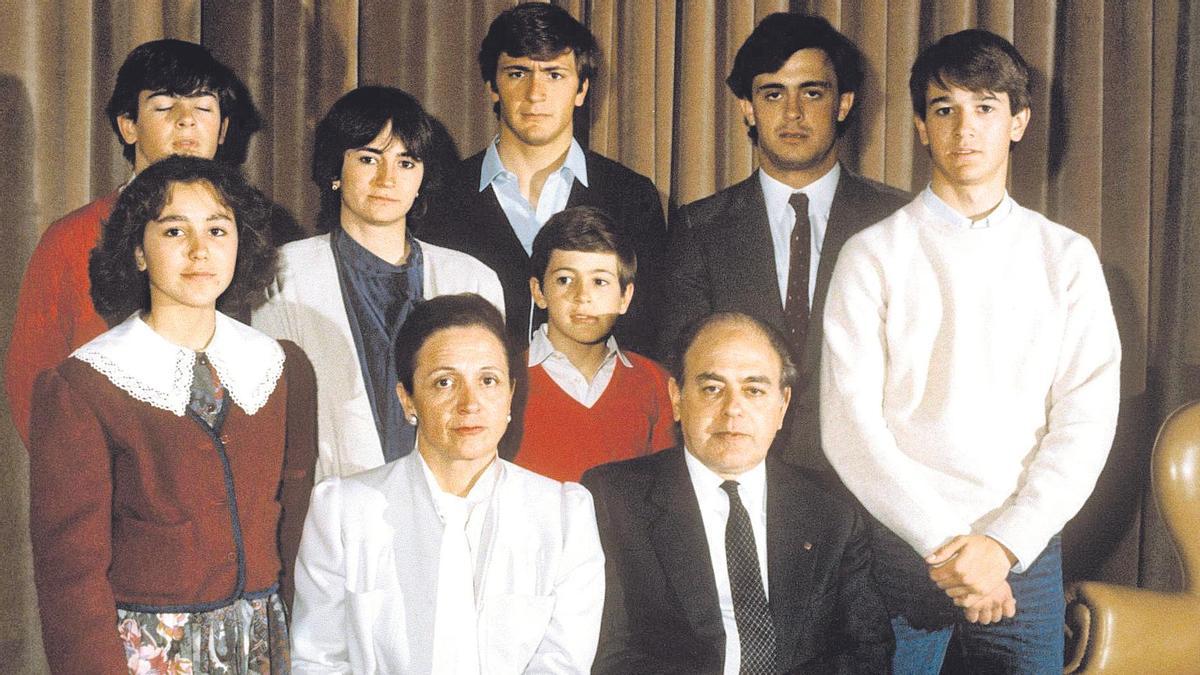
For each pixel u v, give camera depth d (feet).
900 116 8.80
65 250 7.02
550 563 5.90
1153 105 9.12
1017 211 6.79
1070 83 9.00
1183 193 9.09
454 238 7.95
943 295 6.62
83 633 5.27
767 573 6.31
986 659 6.56
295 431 6.81
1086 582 7.31
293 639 5.87
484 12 8.64
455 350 5.86
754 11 8.78
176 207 5.71
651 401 7.28
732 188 7.98
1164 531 9.03
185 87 7.26
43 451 5.41
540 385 7.12
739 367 6.29
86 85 8.20
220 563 5.58
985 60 6.66
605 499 6.31
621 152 8.75
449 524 5.82
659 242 8.16
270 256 6.21
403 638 5.73
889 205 7.92
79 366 5.49
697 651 6.11
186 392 5.63
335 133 7.09
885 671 6.23
